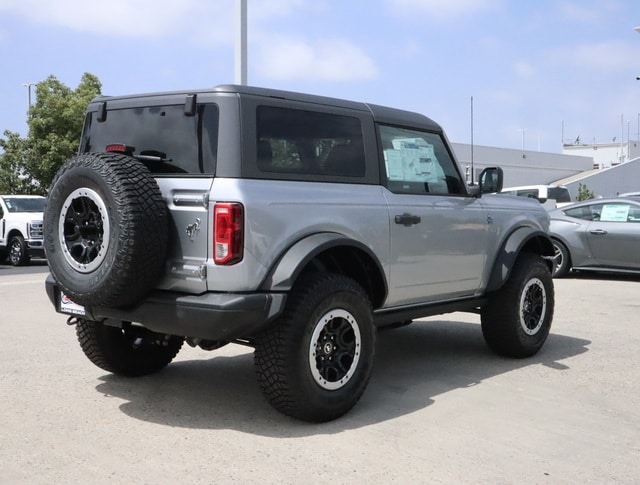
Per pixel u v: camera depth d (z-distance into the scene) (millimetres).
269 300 4309
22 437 4344
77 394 5277
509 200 6734
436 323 8375
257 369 4465
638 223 12141
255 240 4328
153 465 3900
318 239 4590
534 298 6566
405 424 4641
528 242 6812
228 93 4473
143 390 5402
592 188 47969
